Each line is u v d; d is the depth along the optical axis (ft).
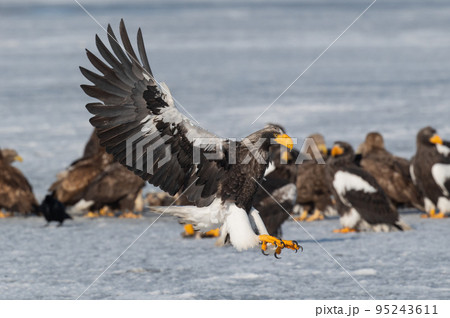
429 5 378.32
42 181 61.98
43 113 99.19
